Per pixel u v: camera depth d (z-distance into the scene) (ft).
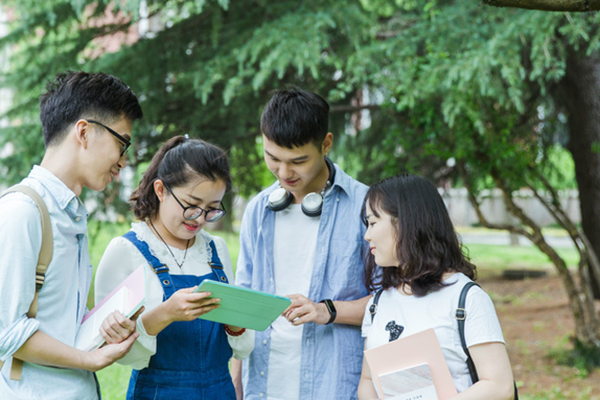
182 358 7.43
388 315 7.30
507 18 17.87
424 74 17.72
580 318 21.68
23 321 5.88
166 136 22.16
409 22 21.79
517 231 20.75
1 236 5.88
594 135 26.18
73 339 6.50
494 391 6.48
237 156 24.02
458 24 18.98
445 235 7.16
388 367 6.86
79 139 6.43
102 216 22.04
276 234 8.82
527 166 20.38
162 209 7.51
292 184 8.23
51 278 6.22
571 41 16.19
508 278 38.40
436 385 6.69
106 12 21.89
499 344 6.68
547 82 24.43
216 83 21.62
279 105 7.86
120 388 16.08
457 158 19.48
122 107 6.64
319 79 22.52
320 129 7.91
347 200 8.65
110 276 7.44
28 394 6.18
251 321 6.88
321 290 8.42
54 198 6.34
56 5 20.31
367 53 18.67
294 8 20.08
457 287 6.93
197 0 17.95
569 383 19.47
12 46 21.48
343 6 19.16
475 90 18.03
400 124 21.49
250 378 8.66
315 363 8.32
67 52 21.21
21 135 20.77
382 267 7.71
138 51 21.26
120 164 6.84
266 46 19.11
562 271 21.20
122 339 6.29
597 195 26.71
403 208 7.12
